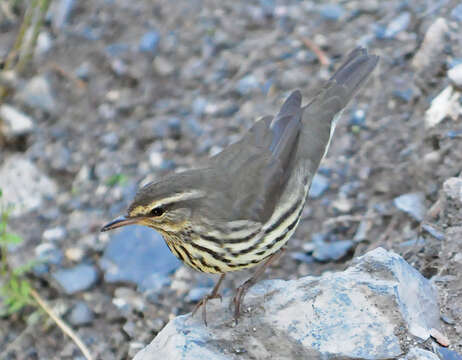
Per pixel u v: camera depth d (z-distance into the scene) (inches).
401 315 323.0
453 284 358.9
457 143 450.0
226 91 596.1
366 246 450.0
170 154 569.6
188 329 338.0
